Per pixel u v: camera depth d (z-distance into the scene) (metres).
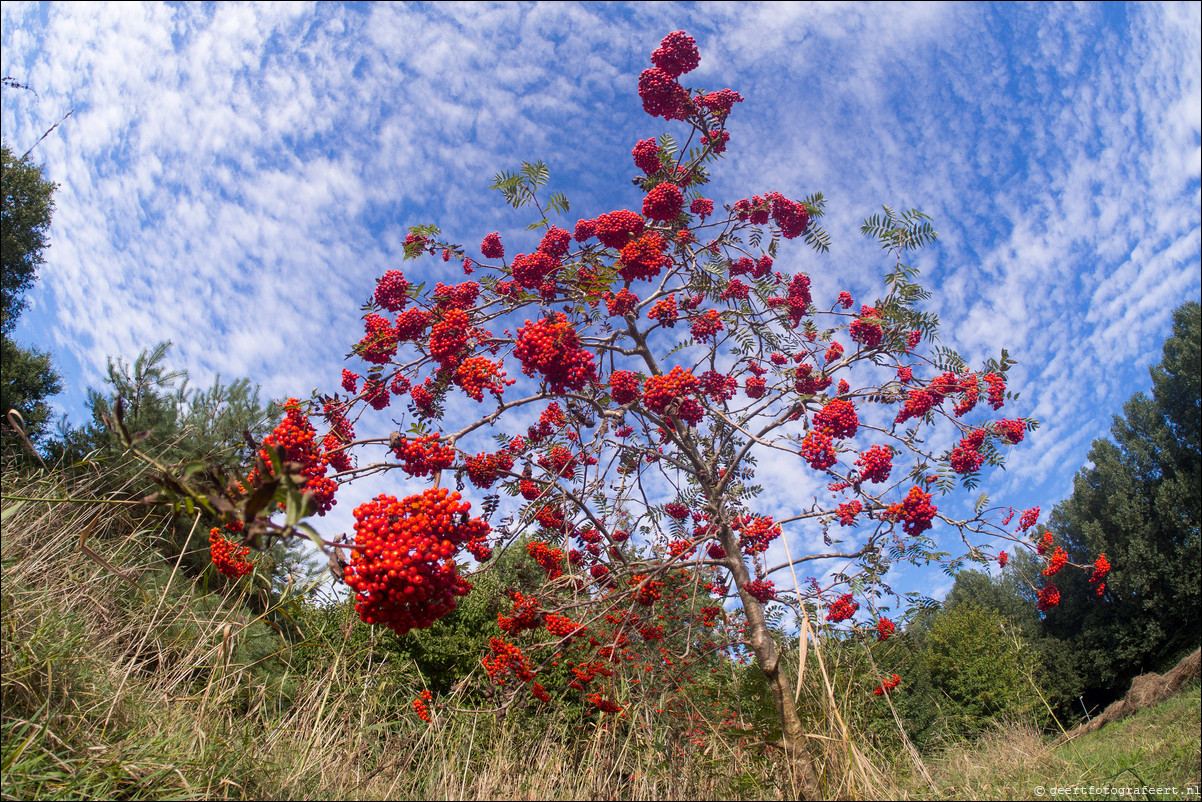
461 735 3.62
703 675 4.63
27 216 13.10
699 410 3.72
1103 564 4.27
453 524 2.28
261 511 1.74
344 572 2.14
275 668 3.88
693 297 5.01
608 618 4.02
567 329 3.44
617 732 4.01
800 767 3.04
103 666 2.74
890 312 4.14
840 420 3.77
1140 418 21.66
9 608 2.52
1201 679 10.10
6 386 10.30
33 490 3.14
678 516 4.82
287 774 2.78
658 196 4.05
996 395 4.01
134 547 3.53
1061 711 19.62
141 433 2.08
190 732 2.69
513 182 4.07
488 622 6.59
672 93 4.26
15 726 2.31
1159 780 3.86
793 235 4.70
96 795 2.17
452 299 4.10
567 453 3.94
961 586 23.12
